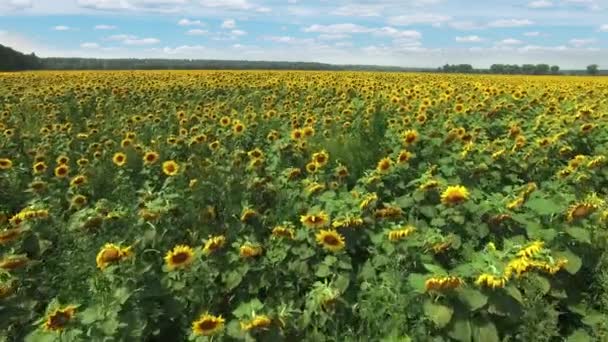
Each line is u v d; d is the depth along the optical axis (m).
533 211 5.92
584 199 5.93
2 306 4.84
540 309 4.60
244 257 5.14
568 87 22.92
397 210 6.04
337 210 5.95
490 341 4.24
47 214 6.37
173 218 6.18
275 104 17.44
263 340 4.27
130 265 4.69
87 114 16.73
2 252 5.75
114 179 8.57
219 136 11.24
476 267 4.50
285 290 5.21
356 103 14.83
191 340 4.61
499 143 9.62
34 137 11.83
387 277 4.84
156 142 10.61
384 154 9.50
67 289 5.32
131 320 4.38
